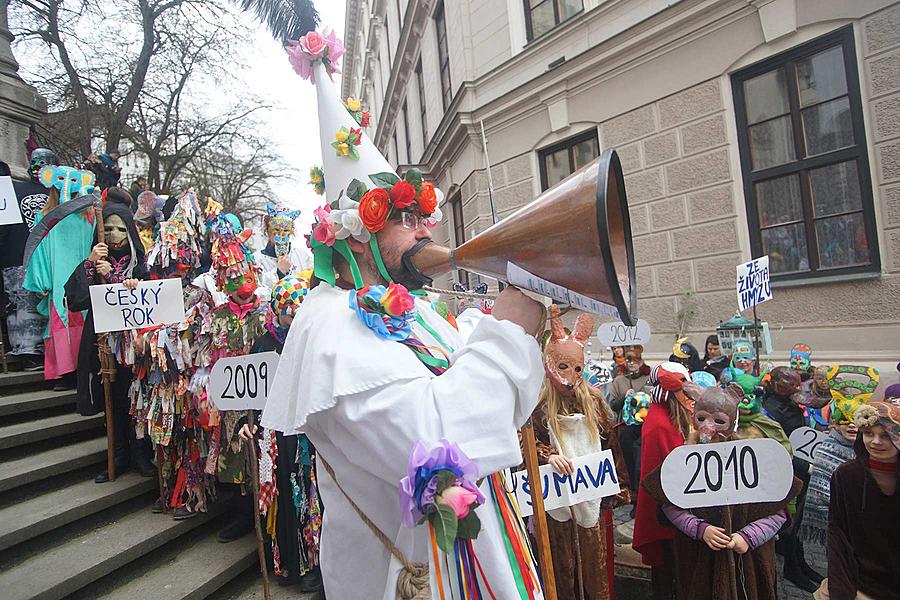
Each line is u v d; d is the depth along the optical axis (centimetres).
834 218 569
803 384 408
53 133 973
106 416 352
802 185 587
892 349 528
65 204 395
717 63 642
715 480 242
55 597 243
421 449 103
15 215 376
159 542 301
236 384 257
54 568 260
